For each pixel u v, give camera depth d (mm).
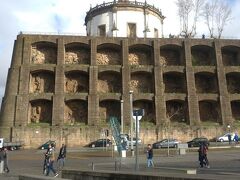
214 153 44500
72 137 67688
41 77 74562
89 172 13234
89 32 86500
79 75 75812
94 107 70375
